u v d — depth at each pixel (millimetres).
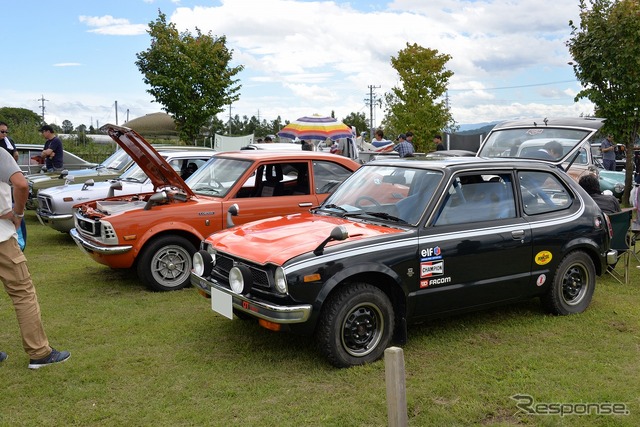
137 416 3953
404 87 31156
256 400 4176
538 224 5566
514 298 5527
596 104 12953
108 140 29344
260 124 66188
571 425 3811
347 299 4586
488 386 4363
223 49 20609
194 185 7875
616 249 7066
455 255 5035
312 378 4520
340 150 15531
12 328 5719
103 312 6211
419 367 4723
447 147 29078
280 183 7641
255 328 5672
